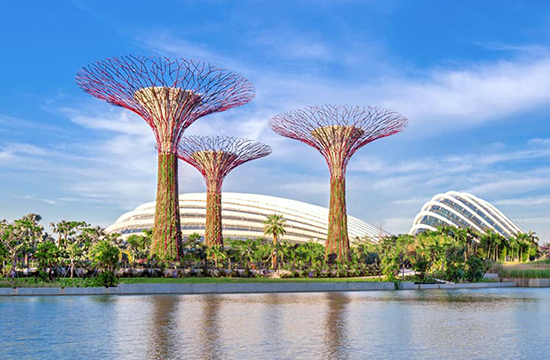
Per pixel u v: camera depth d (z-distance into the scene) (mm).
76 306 32938
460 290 57562
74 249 55750
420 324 24672
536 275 74625
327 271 76438
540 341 19500
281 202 165875
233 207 154000
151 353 16625
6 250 59688
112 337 19922
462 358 16094
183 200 154500
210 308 32031
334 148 82562
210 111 73312
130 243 112000
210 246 90812
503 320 26672
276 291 51312
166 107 71688
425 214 178000
